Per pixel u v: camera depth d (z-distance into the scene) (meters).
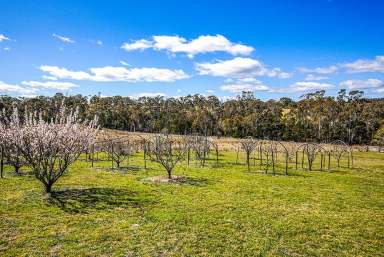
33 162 14.57
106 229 10.51
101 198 14.52
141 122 96.38
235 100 127.62
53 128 15.34
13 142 14.66
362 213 13.80
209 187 18.03
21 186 16.38
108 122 94.38
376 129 85.12
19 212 12.00
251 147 33.53
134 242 9.49
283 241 10.07
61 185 17.19
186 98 133.38
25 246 8.99
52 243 9.23
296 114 96.88
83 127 17.11
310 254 9.19
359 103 111.12
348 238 10.60
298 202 15.30
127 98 124.75
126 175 21.45
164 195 15.57
